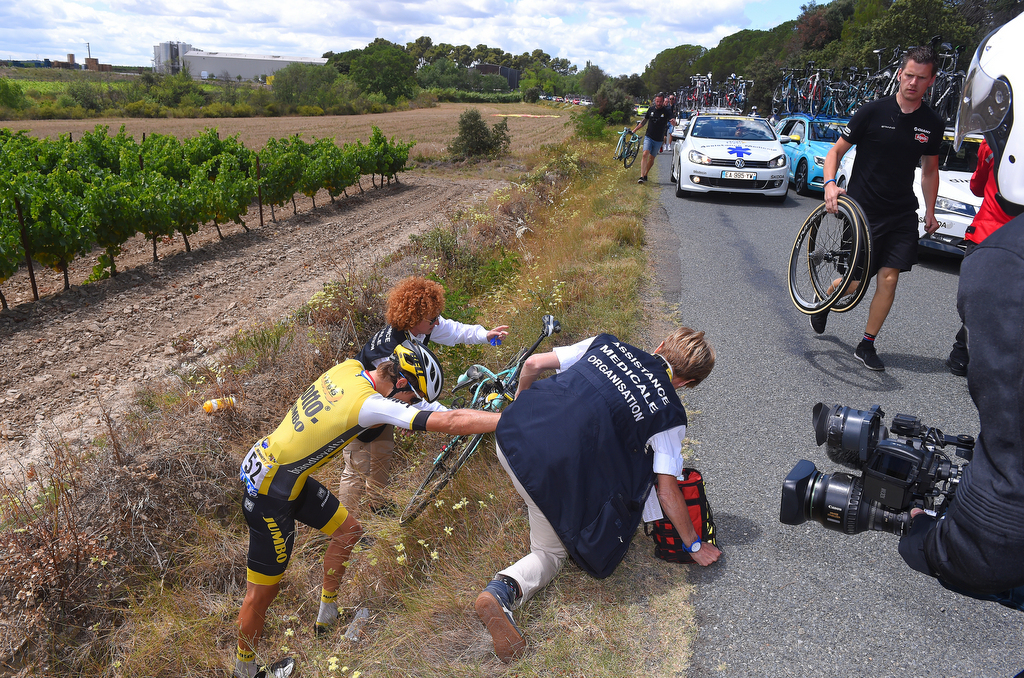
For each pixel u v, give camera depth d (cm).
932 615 275
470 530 334
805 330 587
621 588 293
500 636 257
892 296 488
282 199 1315
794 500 206
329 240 1165
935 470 186
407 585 317
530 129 3956
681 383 297
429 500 342
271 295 862
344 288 638
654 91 10981
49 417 552
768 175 1205
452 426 275
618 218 999
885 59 3753
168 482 376
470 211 1129
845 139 489
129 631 314
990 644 261
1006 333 143
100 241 900
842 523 201
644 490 269
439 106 9006
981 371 147
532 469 255
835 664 254
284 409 478
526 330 566
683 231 984
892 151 463
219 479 397
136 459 388
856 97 2133
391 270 831
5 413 559
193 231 1065
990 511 147
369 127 4112
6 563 324
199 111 5969
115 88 7012
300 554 354
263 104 6594
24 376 629
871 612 277
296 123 4675
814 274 541
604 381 266
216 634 316
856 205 470
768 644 263
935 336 572
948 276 760
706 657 258
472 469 378
